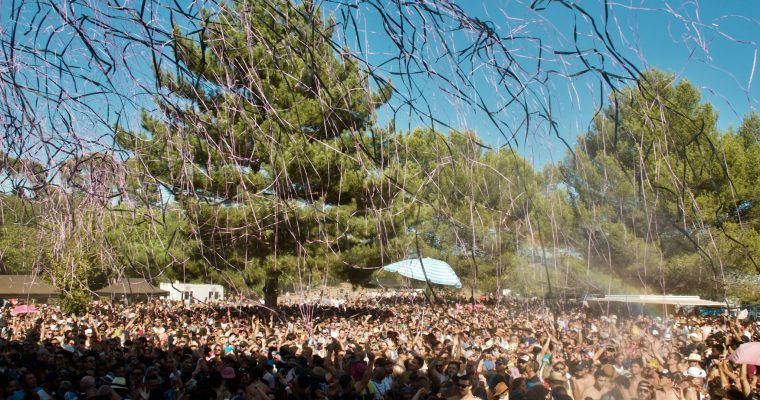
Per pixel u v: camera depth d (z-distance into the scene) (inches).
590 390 337.4
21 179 110.1
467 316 754.8
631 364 366.6
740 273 818.2
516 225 111.7
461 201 110.7
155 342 606.5
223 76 109.2
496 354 479.8
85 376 326.3
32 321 748.0
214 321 735.1
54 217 118.8
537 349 443.5
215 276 572.7
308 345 462.0
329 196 631.2
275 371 407.8
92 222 120.5
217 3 103.9
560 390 313.7
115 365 369.1
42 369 370.6
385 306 944.3
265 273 706.8
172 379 333.7
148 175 111.4
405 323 733.9
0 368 386.9
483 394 325.4
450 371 358.0
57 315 772.0
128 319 745.6
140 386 338.6
